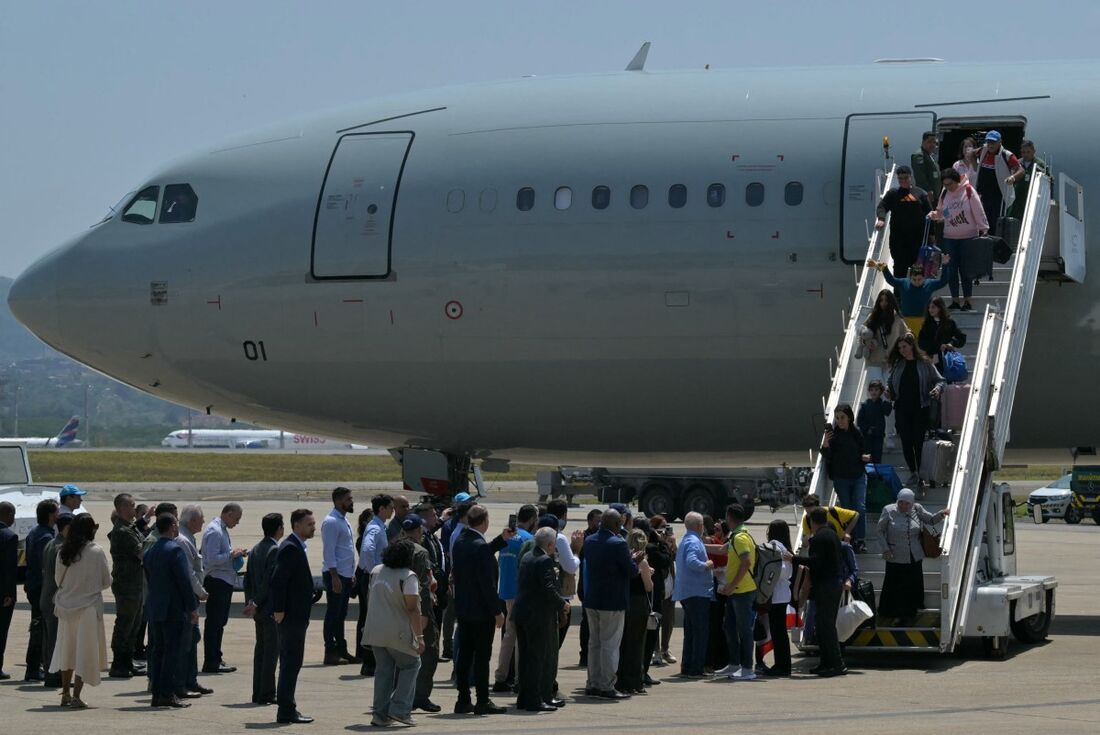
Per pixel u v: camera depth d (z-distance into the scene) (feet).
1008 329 65.98
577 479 213.05
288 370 85.40
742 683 59.21
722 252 77.10
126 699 56.59
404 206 82.28
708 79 82.17
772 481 193.47
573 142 80.79
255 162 86.79
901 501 62.13
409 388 83.97
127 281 87.25
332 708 54.29
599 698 55.93
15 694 57.93
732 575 59.67
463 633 52.75
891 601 62.44
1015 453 82.23
